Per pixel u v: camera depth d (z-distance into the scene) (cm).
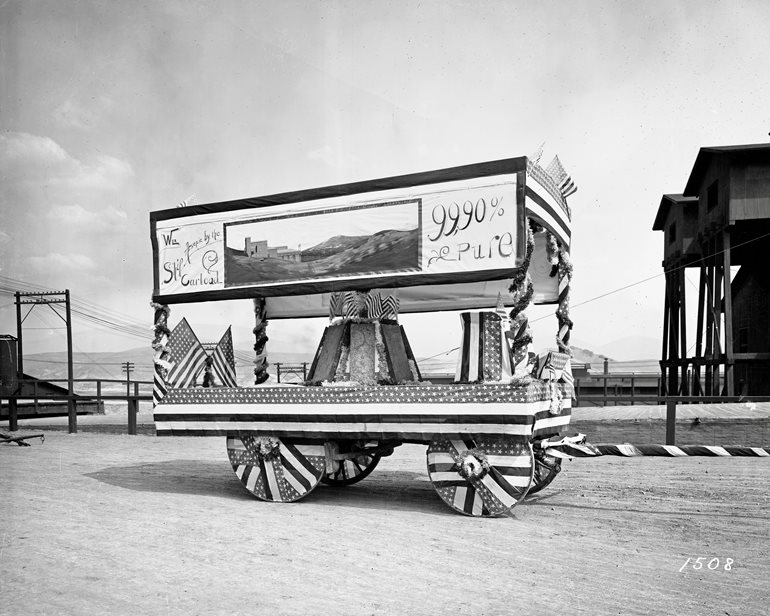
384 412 778
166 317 955
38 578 537
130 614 462
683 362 2525
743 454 745
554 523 727
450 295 1036
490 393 728
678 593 510
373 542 647
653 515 764
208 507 817
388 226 798
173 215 946
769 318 2470
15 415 1995
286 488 849
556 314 895
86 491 926
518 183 726
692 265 2603
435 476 777
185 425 903
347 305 911
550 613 468
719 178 2147
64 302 2784
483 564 577
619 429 1366
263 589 514
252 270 888
